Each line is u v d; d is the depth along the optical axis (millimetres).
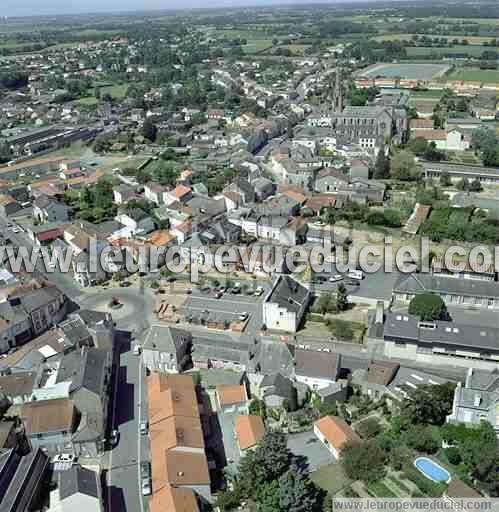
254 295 164375
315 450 105625
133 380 130250
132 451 108750
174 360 130125
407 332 130000
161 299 165125
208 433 111938
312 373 122062
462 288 148625
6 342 142375
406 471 96750
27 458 100938
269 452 95688
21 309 147250
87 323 141375
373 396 119562
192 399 115250
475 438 99312
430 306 135125
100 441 108312
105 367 124812
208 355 132750
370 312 151375
